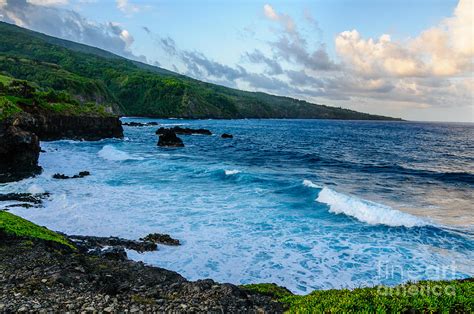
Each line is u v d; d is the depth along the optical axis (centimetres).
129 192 2731
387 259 1546
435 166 4862
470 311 789
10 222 1413
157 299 938
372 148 7538
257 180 3216
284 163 4844
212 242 1733
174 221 2042
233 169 3909
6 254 1166
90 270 1141
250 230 1905
